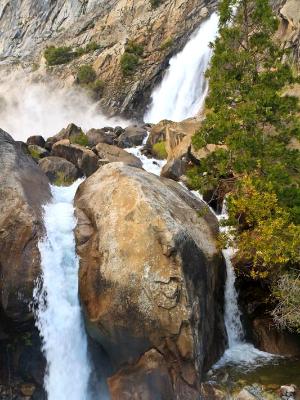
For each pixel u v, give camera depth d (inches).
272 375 606.5
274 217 666.8
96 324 588.7
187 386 559.5
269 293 723.4
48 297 625.9
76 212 679.7
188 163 1022.4
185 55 2576.3
